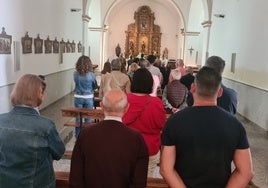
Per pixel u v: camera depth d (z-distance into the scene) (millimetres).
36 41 8484
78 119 6254
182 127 1939
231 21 11086
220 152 1903
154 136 2957
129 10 25828
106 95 2150
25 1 7551
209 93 1971
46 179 2172
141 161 2104
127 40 25938
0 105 6305
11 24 6758
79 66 5887
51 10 9859
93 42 21125
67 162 5102
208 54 14242
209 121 1934
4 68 6449
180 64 8062
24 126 2092
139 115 2883
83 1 14984
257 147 6488
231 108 3400
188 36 21281
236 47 10406
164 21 26031
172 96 5375
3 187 2059
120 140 2062
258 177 4918
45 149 2125
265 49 7863
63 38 11539
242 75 9695
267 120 7480
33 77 2188
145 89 2918
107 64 6316
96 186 2059
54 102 10570
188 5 20844
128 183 2098
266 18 7852
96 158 2045
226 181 1966
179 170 1994
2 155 2066
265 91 7680
